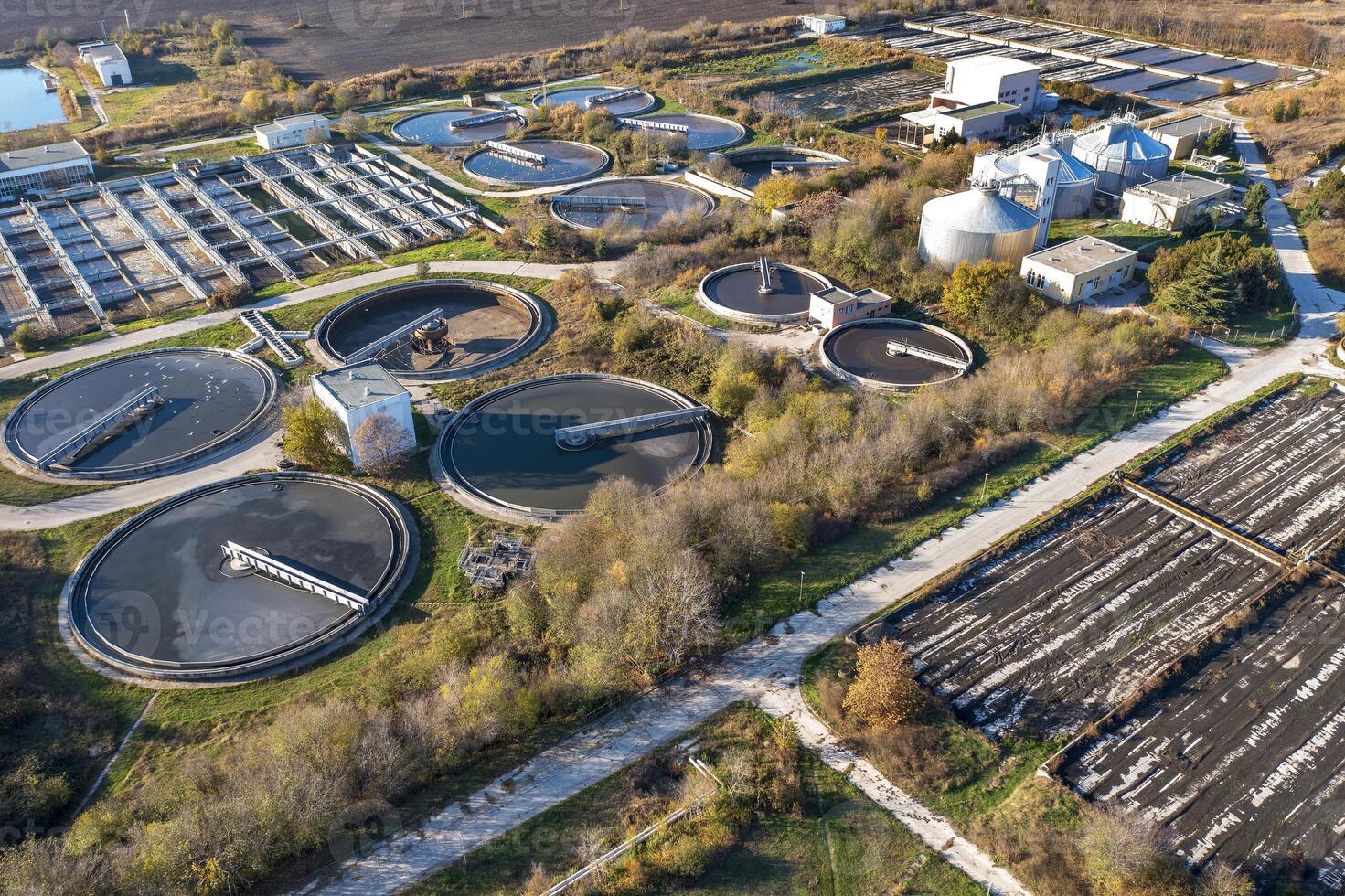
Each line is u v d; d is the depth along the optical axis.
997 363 107.75
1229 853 58.44
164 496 92.94
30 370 114.25
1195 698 69.12
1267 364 108.94
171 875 55.47
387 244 152.12
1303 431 97.75
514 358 116.69
